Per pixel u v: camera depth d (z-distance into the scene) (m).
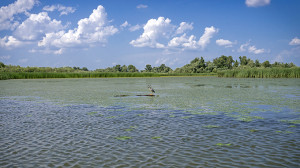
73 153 7.78
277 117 12.87
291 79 56.06
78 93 25.91
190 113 14.11
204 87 34.00
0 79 62.75
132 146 8.37
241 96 22.47
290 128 10.58
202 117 12.95
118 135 9.68
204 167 6.70
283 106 16.47
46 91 28.39
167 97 21.94
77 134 9.87
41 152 7.89
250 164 6.88
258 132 9.96
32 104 18.06
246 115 13.44
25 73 69.31
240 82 45.81
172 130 10.32
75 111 14.98
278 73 64.75
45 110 15.41
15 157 7.50
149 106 16.75
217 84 40.59
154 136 9.49
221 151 7.83
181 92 26.64
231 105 17.06
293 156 7.40
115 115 13.65
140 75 89.12
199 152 7.76
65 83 45.62
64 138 9.34
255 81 48.94
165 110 15.13
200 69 131.00
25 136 9.62
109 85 39.34
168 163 6.96
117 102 18.77
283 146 8.25
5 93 26.31
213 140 8.94
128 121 12.10
